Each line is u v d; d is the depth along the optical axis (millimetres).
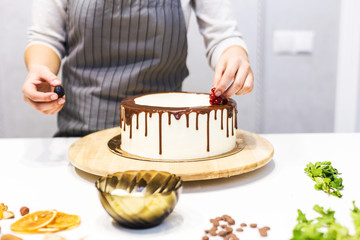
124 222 648
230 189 843
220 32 1362
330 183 833
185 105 1163
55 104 996
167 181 724
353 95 1983
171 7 1299
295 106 2215
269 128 2238
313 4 2086
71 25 1301
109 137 1158
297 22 2107
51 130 2143
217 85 1046
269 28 2107
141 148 975
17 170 970
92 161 941
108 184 698
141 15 1252
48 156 1085
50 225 666
